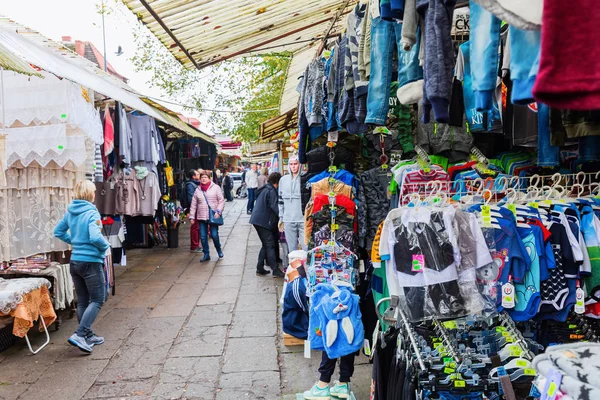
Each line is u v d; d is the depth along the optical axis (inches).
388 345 113.7
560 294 112.1
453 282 108.4
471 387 91.5
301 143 193.3
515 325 113.3
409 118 171.3
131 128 336.2
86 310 196.7
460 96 107.0
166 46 175.0
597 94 35.3
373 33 112.7
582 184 131.8
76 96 203.5
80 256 194.1
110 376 169.9
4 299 178.9
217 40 177.5
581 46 35.8
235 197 1225.4
